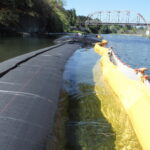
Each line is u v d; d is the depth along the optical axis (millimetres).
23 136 7523
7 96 10016
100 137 9539
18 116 8477
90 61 26734
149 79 14070
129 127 10305
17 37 65062
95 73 19953
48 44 49250
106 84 16406
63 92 14156
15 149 6836
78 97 13703
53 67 18484
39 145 7551
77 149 8719
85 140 9297
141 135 9023
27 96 10477
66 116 11195
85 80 17422
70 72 19656
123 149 8805
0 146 6734
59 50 31406
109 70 17594
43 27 96188
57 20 108688
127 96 12062
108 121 10820
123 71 16266
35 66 17141
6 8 70438
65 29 125562
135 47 64062
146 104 9797
